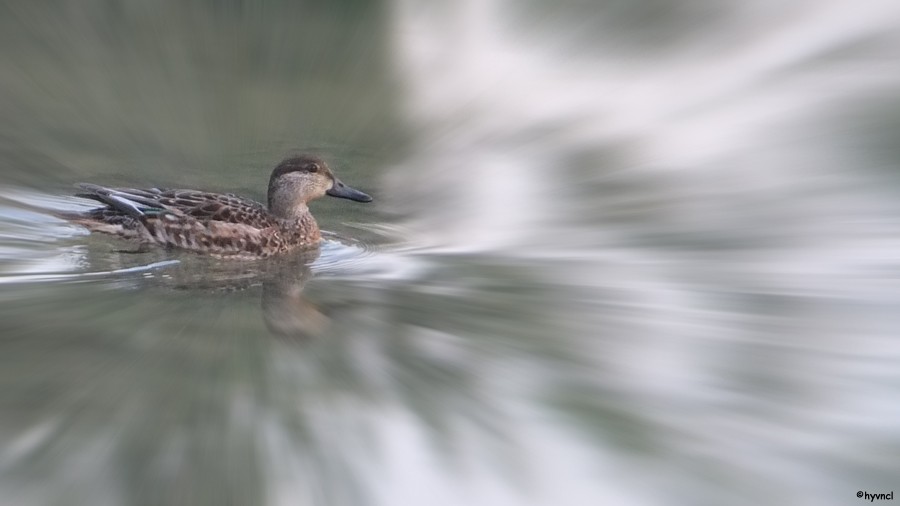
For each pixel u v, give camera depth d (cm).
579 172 1812
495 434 1020
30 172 1652
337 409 1048
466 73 2245
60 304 1255
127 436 988
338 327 1216
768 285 1362
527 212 1612
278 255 1466
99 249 1438
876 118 2008
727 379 1120
